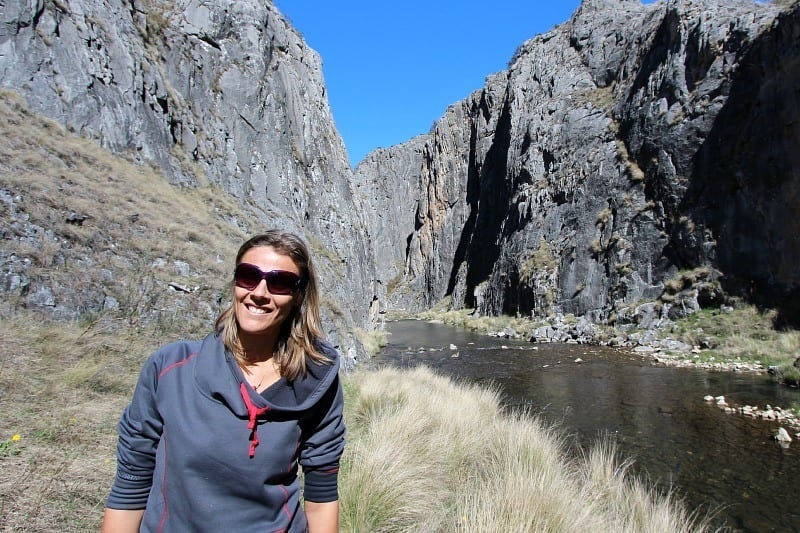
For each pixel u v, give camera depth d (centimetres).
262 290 155
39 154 1027
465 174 8069
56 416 446
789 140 1989
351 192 3484
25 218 794
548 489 429
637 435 959
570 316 3078
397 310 8369
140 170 1427
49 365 560
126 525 145
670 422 1037
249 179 2155
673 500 669
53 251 783
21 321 638
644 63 3328
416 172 10744
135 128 1511
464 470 560
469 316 4778
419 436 613
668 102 2881
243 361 160
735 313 2069
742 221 2184
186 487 138
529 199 4097
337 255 2680
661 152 2792
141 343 748
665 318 2366
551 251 3566
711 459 813
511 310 3953
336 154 3331
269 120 2397
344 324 1802
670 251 2594
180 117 1820
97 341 675
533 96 4800
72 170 1085
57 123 1241
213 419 141
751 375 1474
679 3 3033
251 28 2412
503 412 1043
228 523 138
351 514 400
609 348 2264
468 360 2066
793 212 1927
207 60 2170
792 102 1997
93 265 835
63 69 1333
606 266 2978
